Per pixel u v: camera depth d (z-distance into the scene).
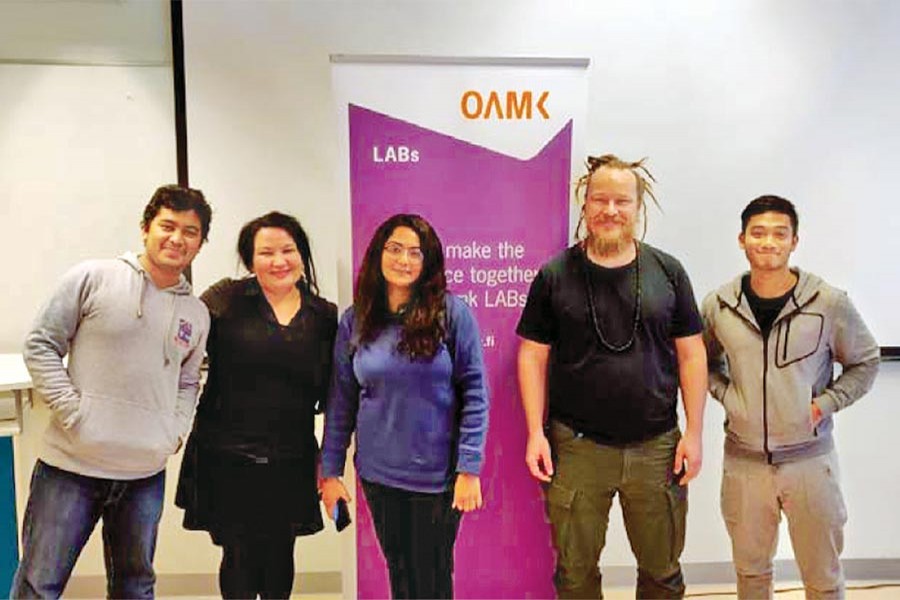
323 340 2.29
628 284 2.19
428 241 2.24
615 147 2.76
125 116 2.67
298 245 2.27
